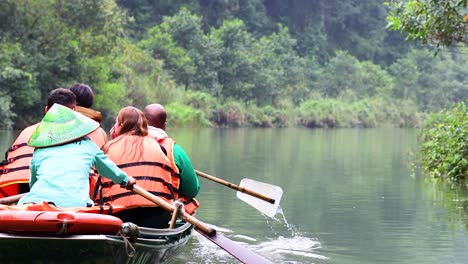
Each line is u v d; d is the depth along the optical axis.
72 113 6.72
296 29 102.19
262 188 9.73
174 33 69.88
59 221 5.86
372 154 27.58
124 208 6.99
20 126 41.06
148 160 7.23
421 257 8.67
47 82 41.34
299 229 10.41
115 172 6.57
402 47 110.19
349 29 109.50
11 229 5.88
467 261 8.45
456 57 96.75
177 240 7.41
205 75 69.06
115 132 7.61
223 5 90.75
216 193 14.47
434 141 18.66
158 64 58.91
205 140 36.78
